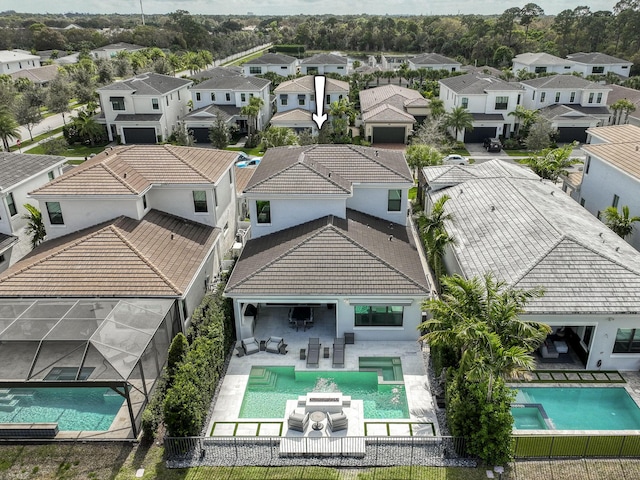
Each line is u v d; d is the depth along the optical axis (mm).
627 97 71438
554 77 70562
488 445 17641
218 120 62781
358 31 173250
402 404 21578
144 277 24203
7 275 24453
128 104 67750
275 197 28766
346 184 29750
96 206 28406
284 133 56375
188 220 31234
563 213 29609
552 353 24047
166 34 170500
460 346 18859
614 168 34469
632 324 22359
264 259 26469
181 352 21203
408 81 97438
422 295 23922
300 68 110250
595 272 23172
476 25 146500
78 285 23797
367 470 18047
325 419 19891
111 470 18094
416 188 49656
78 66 106750
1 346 19828
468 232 29281
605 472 17703
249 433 19891
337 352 24016
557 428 20109
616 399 21781
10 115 61312
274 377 23391
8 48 159375
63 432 19891
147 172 30703
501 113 67500
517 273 23547
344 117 68250
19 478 17797
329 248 26016
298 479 17625
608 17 131125
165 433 19703
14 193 31859
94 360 19359
